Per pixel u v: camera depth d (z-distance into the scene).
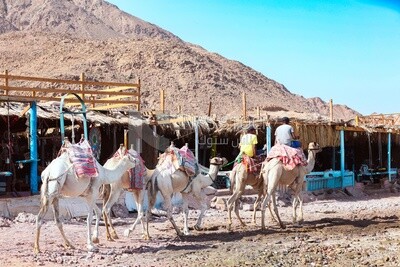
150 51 142.75
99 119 22.03
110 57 139.50
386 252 13.07
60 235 15.41
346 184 29.28
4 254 12.77
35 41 155.12
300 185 17.75
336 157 32.72
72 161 13.11
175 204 21.50
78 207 18.64
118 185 14.91
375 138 33.69
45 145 24.23
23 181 20.97
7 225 16.75
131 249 13.48
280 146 17.25
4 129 22.31
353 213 21.28
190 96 128.00
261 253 13.04
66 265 11.78
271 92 155.88
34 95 22.84
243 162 17.33
